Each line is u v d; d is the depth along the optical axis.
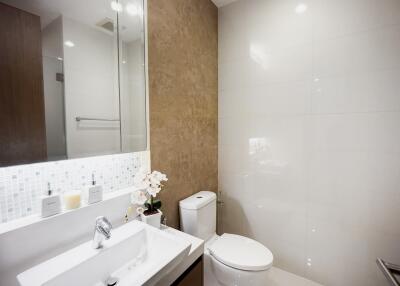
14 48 0.71
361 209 1.32
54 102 0.83
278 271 1.63
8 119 0.70
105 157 1.10
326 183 1.43
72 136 0.90
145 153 1.24
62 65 0.85
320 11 1.38
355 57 1.29
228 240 1.43
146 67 1.18
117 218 1.05
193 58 1.54
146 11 1.17
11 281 0.71
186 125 1.50
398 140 1.20
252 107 1.69
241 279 1.16
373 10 1.22
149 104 1.21
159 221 1.15
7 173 0.78
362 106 1.28
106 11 1.01
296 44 1.47
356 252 1.36
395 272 1.01
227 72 1.80
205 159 1.73
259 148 1.68
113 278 0.83
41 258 0.78
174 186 1.41
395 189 1.22
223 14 1.79
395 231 1.23
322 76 1.39
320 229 1.47
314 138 1.45
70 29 0.88
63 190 0.94
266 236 1.70
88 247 0.84
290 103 1.52
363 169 1.30
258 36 1.63
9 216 0.78
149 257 0.94
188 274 0.95
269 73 1.59
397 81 1.18
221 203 1.92
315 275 1.51
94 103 0.98
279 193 1.61
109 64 1.03
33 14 0.76
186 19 1.46
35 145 0.77
